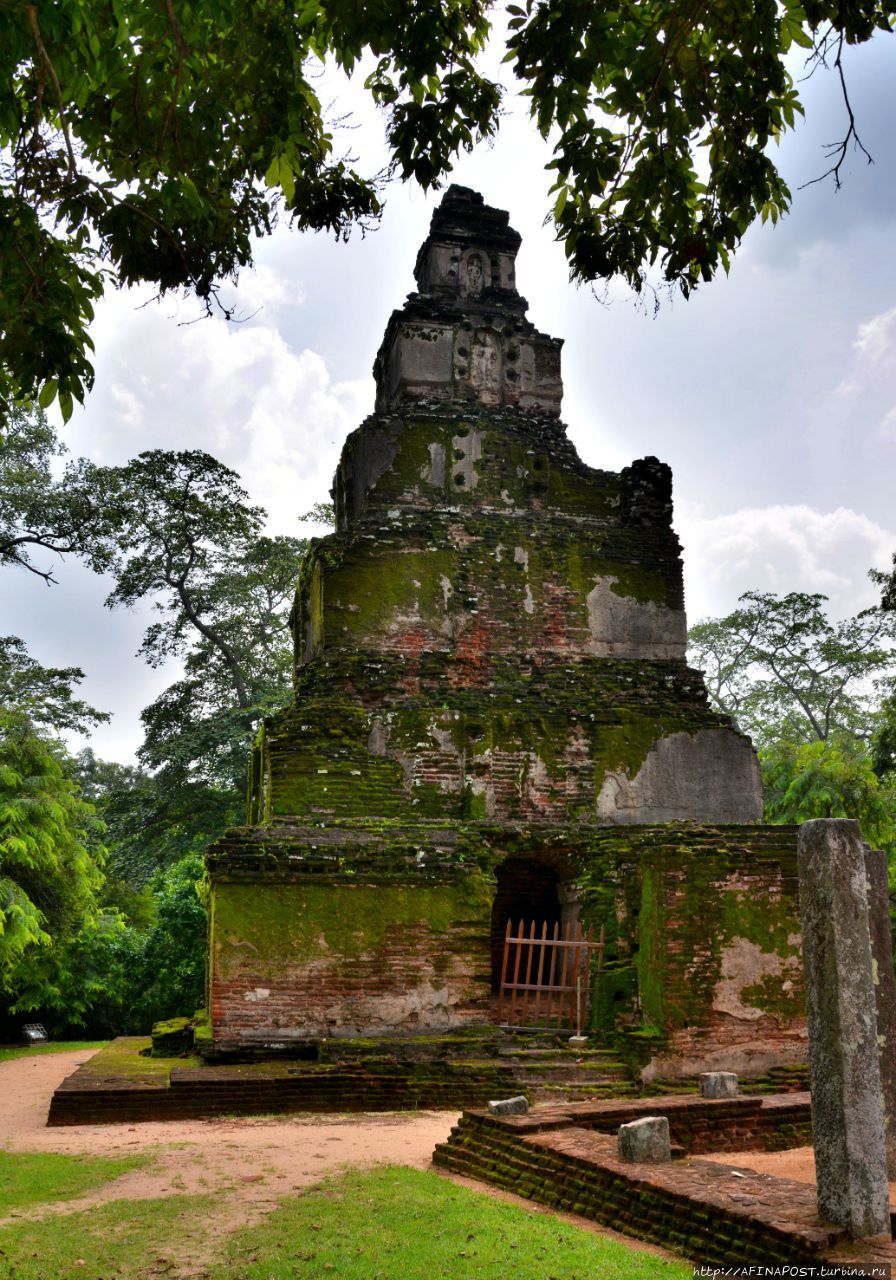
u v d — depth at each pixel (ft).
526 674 59.77
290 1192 26.55
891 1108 26.53
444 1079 41.75
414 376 66.23
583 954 48.26
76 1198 26.30
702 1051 43.80
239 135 24.61
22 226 22.44
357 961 45.06
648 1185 23.68
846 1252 19.71
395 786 53.36
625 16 24.17
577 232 27.55
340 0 22.59
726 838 47.57
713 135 26.03
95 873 86.12
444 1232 22.82
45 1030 97.60
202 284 25.34
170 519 109.81
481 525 61.82
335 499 73.15
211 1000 44.21
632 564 63.31
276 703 111.24
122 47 22.03
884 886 27.81
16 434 92.68
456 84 26.45
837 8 22.79
